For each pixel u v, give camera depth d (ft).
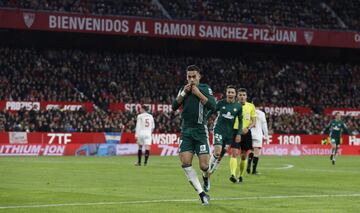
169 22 451.53
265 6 506.07
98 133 375.86
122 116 412.57
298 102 485.56
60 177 192.03
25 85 421.59
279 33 475.31
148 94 450.71
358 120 481.46
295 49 537.24
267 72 507.30
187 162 123.65
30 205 123.85
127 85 452.76
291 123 447.83
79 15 429.79
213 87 482.28
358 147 425.28
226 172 221.05
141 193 147.84
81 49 485.97
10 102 402.31
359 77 526.16
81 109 403.75
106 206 122.01
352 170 244.01
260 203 128.77
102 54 468.75
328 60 546.67
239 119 175.01
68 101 419.74
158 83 465.47
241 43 523.29
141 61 476.95
